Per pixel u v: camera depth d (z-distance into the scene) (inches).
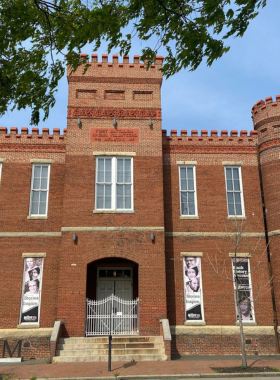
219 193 804.0
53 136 823.1
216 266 757.3
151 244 729.0
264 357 670.5
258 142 841.5
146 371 525.3
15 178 791.7
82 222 730.2
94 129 785.6
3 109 367.6
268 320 731.4
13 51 336.8
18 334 696.4
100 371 525.7
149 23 312.2
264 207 800.9
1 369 557.6
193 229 776.3
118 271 794.8
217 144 836.0
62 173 804.6
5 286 725.3
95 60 823.7
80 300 689.0
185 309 730.2
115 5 308.3
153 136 792.9
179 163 817.5
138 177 766.5
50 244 757.3
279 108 823.1
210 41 311.4
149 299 699.4
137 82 820.6
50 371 530.6
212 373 510.3
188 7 295.7
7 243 749.9
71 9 329.4
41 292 730.2
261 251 772.0
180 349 701.3
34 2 313.3
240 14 290.0
